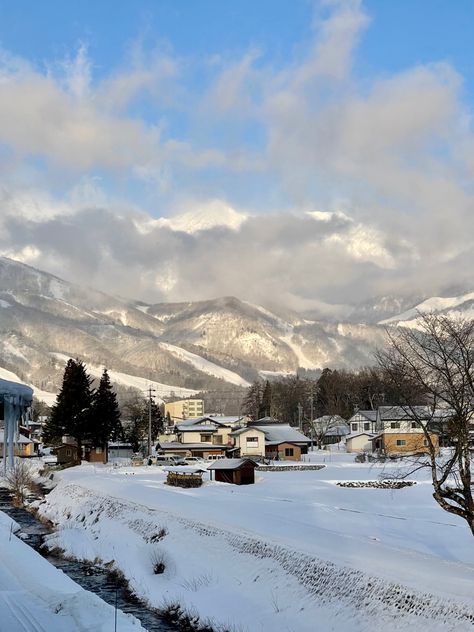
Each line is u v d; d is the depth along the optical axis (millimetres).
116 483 53938
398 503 46969
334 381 173500
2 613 19969
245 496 48125
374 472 71062
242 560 27891
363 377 170125
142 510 40188
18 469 59406
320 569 24125
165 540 33688
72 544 36438
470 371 24984
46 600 21641
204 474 69188
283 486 58875
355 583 22234
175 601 25703
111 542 36344
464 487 22906
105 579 30406
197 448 117688
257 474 74000
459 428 22953
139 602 26812
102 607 21016
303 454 113000
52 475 75875
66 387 102750
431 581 20688
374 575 21984
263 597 24359
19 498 55938
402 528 35219
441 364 23844
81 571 32031
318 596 22859
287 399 178000
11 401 26297
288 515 38094
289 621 22109
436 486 23094
